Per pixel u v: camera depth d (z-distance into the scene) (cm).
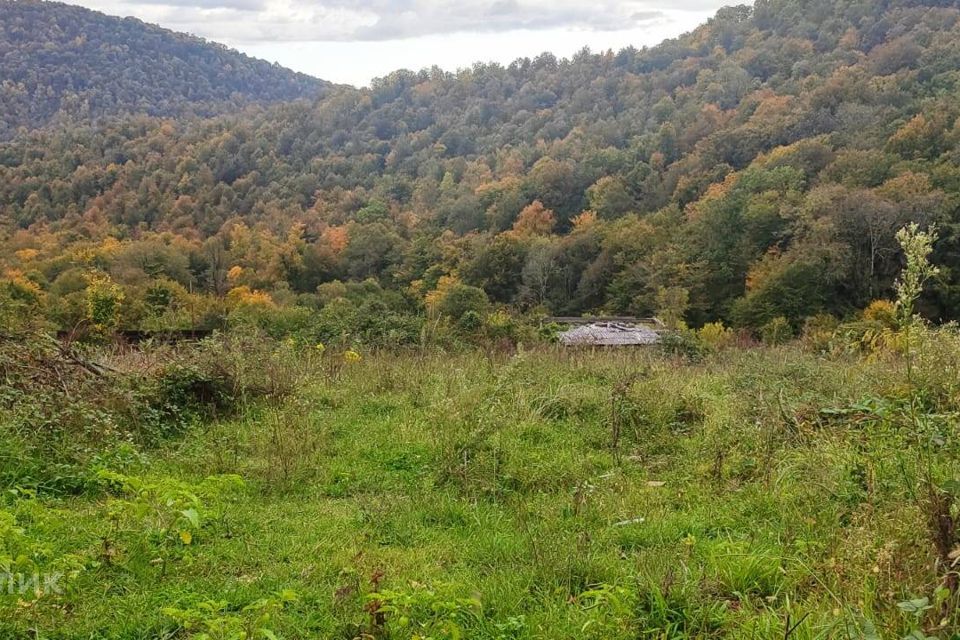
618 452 574
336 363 953
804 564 332
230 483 454
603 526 421
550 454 565
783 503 422
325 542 401
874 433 475
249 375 737
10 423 520
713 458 519
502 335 1471
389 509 450
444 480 511
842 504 404
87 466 497
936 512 291
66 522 413
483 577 361
